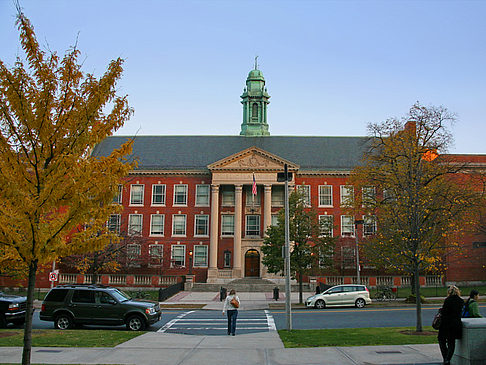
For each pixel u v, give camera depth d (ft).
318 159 200.23
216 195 186.29
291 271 123.65
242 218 189.57
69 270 175.94
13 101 32.22
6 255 34.71
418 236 63.41
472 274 166.40
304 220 126.82
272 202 190.29
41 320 72.54
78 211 32.32
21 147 33.50
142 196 193.26
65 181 33.04
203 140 213.66
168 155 203.41
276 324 75.25
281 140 212.43
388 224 87.61
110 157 35.88
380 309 98.02
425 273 166.30
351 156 202.08
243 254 184.85
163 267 183.21
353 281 161.79
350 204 141.90
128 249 163.84
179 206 192.03
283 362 40.27
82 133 33.73
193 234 189.78
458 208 93.81
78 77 35.04
